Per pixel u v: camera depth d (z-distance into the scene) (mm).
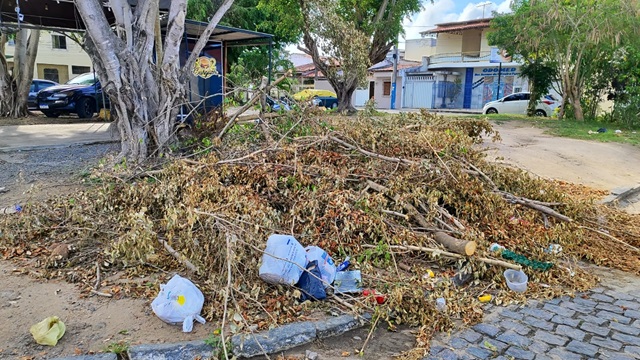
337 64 18469
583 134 14516
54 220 5059
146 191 4996
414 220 5055
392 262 4512
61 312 3490
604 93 18797
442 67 35156
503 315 3861
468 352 3291
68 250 4426
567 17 16516
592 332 3598
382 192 5086
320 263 3979
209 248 4016
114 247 4102
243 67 20688
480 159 6453
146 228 4012
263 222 4258
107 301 3682
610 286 4520
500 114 22875
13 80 16688
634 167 10805
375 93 38781
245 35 12641
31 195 5516
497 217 5301
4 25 11211
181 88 7172
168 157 6195
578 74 18328
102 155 8969
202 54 13188
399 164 5602
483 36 35781
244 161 5438
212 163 5320
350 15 19438
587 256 5152
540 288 4352
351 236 4688
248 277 3820
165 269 4219
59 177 7297
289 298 3709
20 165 8203
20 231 4738
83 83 17438
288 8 18156
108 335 3215
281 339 3271
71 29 12125
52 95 16047
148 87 6941
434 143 6051
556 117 19641
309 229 4590
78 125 14320
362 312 3662
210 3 20297
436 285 4004
